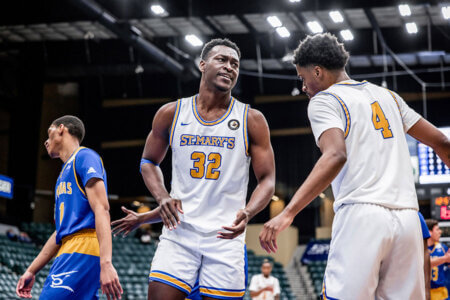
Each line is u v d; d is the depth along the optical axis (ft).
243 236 10.16
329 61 8.91
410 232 7.84
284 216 7.59
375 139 8.19
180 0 51.08
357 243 7.72
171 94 68.33
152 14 52.11
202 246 9.79
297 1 49.78
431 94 65.72
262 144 10.26
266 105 71.05
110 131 72.28
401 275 7.86
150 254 58.18
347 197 7.95
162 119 10.53
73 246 10.70
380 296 7.94
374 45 57.67
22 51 64.69
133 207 79.82
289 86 67.15
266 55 60.95
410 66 62.69
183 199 10.03
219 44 10.51
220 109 10.32
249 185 66.39
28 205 64.08
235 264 9.82
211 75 10.23
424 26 54.44
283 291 57.47
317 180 7.68
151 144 10.71
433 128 9.00
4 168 66.39
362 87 8.67
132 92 69.82
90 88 71.72
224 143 10.09
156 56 57.31
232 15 51.80
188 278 9.78
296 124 70.18
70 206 10.96
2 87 65.92
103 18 50.52
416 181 47.44
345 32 54.13
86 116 71.97
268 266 37.73
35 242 58.08
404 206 7.94
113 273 10.07
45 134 71.10
